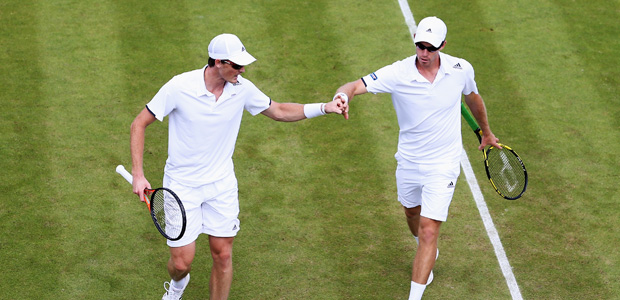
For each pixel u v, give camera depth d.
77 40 20.44
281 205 15.15
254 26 21.28
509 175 13.51
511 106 18.42
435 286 13.14
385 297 12.87
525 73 19.67
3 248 13.63
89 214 14.64
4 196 14.96
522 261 13.75
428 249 11.91
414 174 12.35
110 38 20.56
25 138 16.72
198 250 14.01
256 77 19.23
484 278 13.34
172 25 21.20
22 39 20.38
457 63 11.69
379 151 16.88
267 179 15.90
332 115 18.08
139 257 13.66
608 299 12.86
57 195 15.10
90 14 21.62
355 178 15.98
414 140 12.16
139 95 18.41
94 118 17.55
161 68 19.42
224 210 11.66
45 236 13.99
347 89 11.87
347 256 13.83
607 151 16.86
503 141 17.17
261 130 17.47
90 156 16.31
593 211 15.04
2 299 12.48
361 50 20.45
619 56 20.36
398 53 20.36
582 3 22.70
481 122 12.91
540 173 16.14
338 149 16.91
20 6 21.88
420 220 12.11
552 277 13.35
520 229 14.56
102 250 13.76
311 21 21.64
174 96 10.88
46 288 12.80
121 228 14.34
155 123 17.55
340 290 13.01
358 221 14.75
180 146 11.23
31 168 15.81
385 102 18.62
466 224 14.70
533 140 17.22
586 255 13.88
